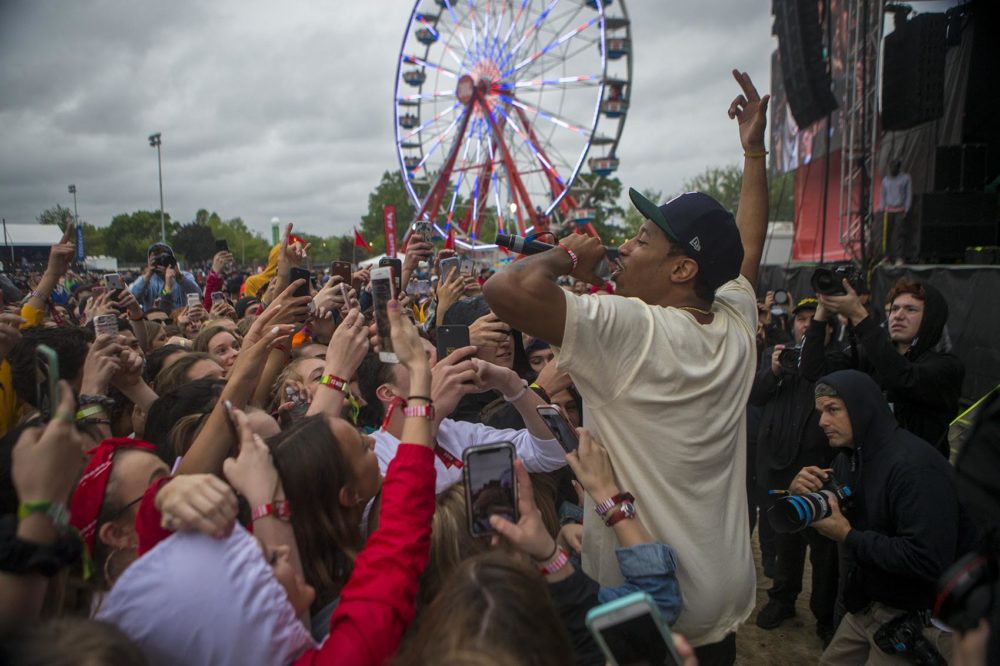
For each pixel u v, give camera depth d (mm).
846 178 13070
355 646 1257
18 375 2635
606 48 20719
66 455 1213
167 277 8164
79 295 8562
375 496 1896
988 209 9523
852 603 2471
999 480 1081
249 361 2051
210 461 1823
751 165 2326
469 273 5090
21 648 1020
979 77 9781
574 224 26891
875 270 9164
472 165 27312
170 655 1212
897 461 2342
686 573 1600
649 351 1550
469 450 1534
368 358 2906
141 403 2805
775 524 2270
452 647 1005
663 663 1075
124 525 1642
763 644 3787
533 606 1081
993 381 6184
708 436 1615
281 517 1475
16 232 28984
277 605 1276
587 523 1775
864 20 11258
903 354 3348
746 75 2369
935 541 2199
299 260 3695
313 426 1647
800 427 3871
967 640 1017
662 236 1702
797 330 4977
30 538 1144
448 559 1672
